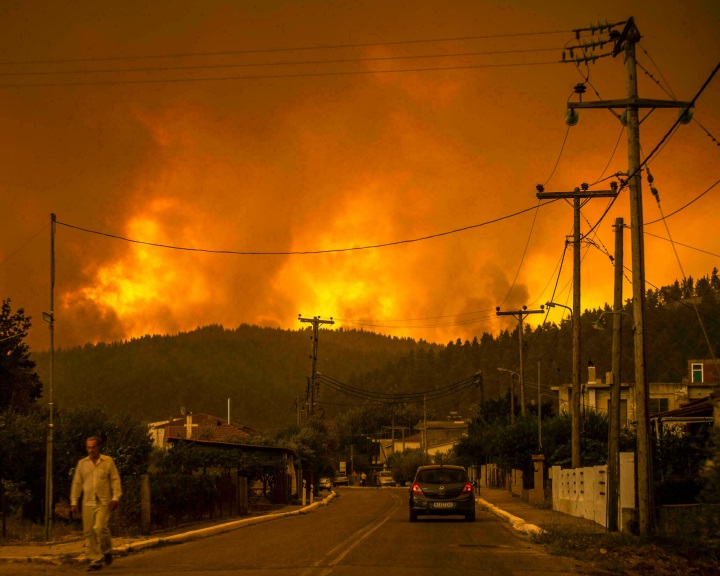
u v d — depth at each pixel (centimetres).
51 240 2123
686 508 1991
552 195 3180
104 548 1396
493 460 6281
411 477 9138
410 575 1288
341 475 11625
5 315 4272
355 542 1892
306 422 6381
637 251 1977
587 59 2106
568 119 2069
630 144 2023
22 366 4294
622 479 2120
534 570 1390
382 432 13588
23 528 2150
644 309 1966
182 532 2081
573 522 2473
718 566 1480
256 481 4244
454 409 17425
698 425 3381
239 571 1334
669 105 2020
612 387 2389
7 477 2355
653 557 1584
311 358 6606
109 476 1400
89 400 3084
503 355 19375
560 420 4525
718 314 14300
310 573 1305
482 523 2616
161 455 3269
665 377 13488
